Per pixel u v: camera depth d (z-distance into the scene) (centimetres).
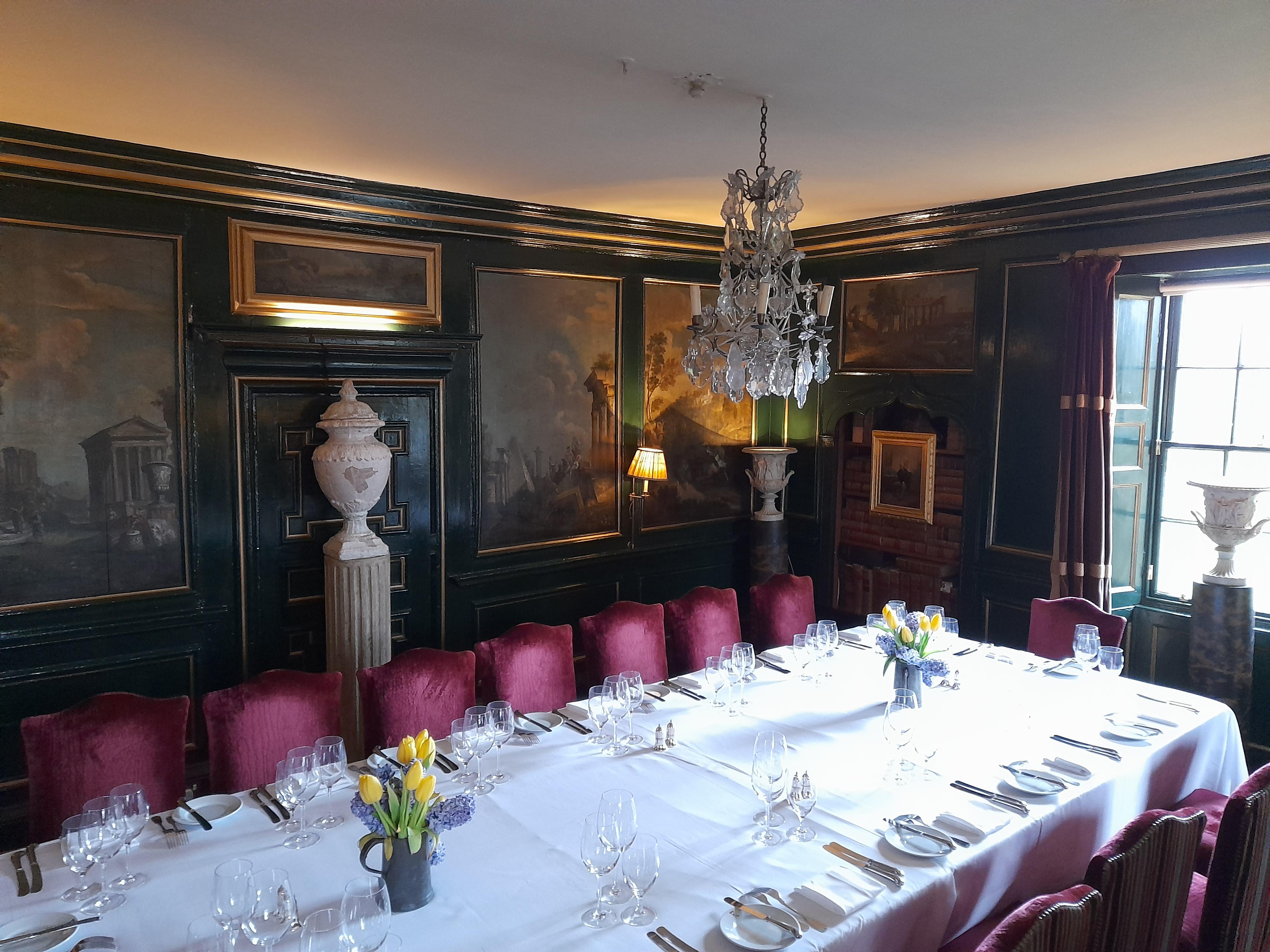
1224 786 332
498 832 233
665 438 613
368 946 165
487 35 261
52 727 268
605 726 304
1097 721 314
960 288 538
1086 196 459
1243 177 405
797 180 295
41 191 383
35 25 254
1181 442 496
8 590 390
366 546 451
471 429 521
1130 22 247
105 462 408
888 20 247
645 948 185
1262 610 470
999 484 526
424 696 326
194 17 248
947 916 212
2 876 215
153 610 423
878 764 276
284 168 425
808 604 459
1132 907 203
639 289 589
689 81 300
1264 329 462
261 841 230
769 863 218
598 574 590
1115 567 498
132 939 189
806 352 304
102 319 402
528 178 448
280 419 453
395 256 485
